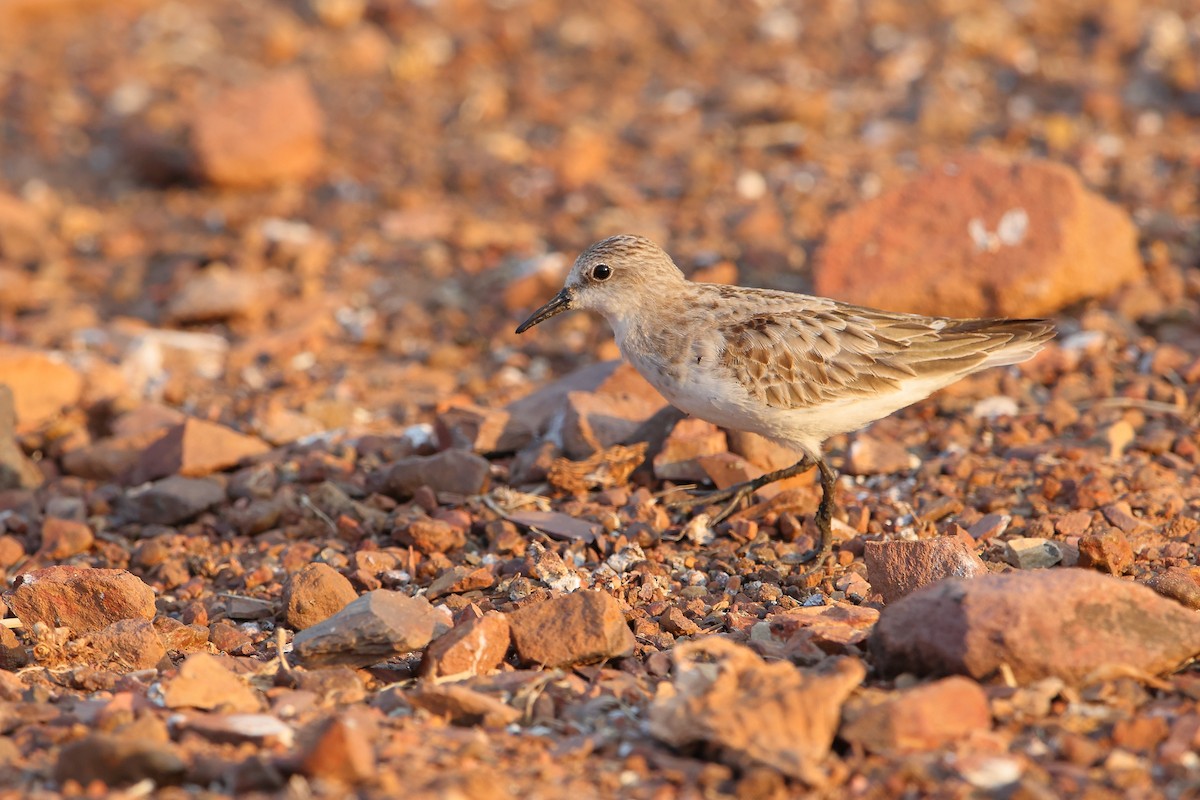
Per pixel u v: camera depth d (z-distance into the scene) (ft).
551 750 24.16
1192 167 60.08
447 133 73.26
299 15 88.89
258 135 67.26
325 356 51.42
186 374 49.96
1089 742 23.24
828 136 68.90
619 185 63.98
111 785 22.70
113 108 77.56
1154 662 24.84
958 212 47.37
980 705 23.81
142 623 29.48
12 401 42.11
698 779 22.80
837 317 34.30
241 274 57.11
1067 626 24.88
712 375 33.73
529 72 80.02
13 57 83.76
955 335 34.35
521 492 38.04
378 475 39.42
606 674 27.20
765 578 33.09
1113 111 67.51
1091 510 35.09
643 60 80.64
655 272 35.12
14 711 25.64
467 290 56.03
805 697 23.50
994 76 74.23
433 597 32.32
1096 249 47.29
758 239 56.44
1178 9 80.59
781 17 84.02
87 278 59.26
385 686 27.55
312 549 35.86
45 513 39.70
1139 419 41.01
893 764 22.94
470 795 21.75
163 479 40.22
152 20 88.58
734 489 36.65
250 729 24.16
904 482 38.17
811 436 34.40
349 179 68.54
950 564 29.73
